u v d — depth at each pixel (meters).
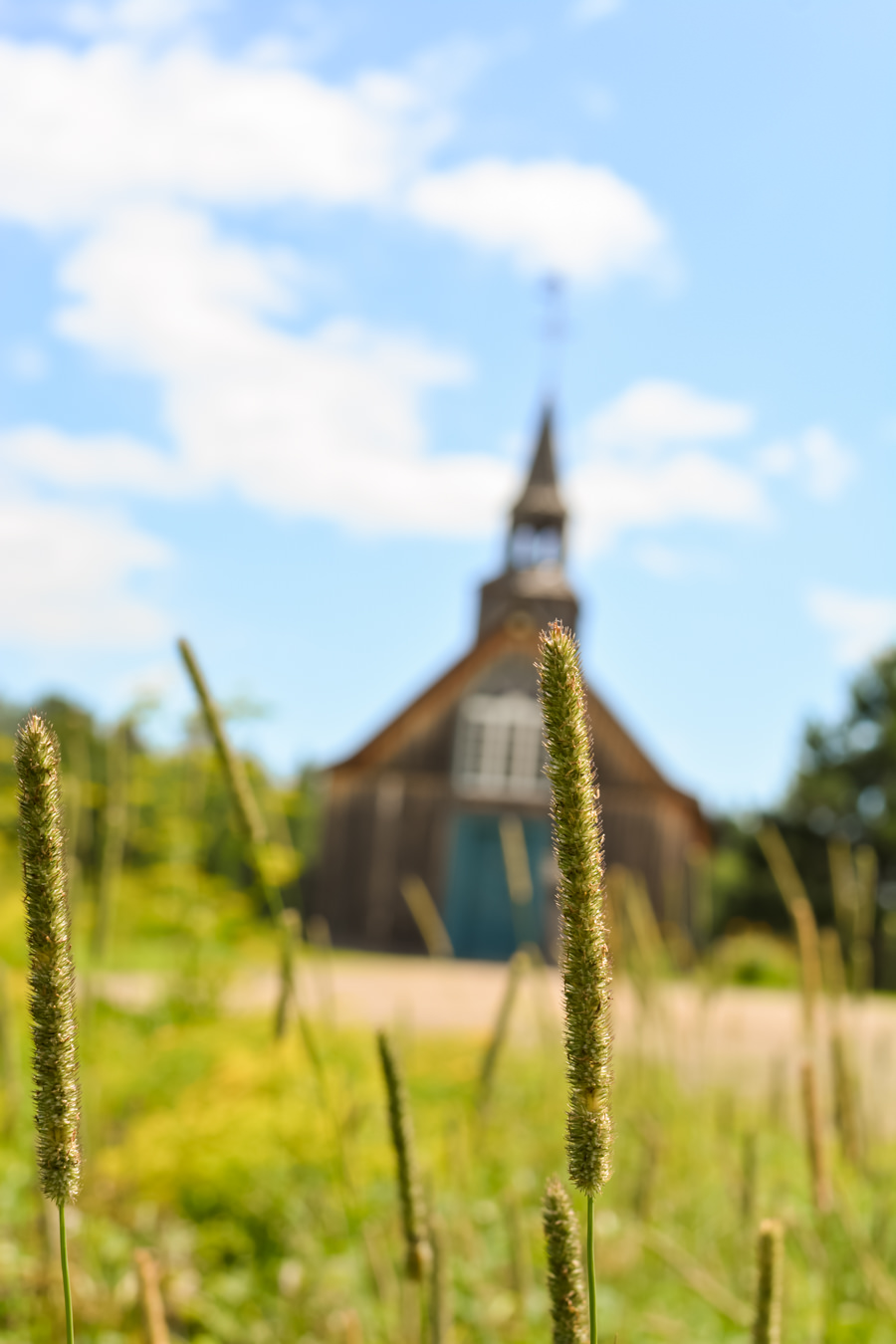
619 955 4.22
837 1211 3.22
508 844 4.40
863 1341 3.07
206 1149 4.27
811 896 36.06
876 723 37.94
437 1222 2.21
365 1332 3.20
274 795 4.62
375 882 27.36
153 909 7.16
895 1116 4.42
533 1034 5.93
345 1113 4.53
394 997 12.54
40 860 1.11
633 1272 3.57
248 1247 4.05
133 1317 3.22
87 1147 4.09
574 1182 1.10
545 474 32.53
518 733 27.72
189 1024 6.38
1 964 3.32
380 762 27.86
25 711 1.14
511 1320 3.36
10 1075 3.35
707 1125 4.49
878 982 13.64
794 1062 5.81
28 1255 3.51
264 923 7.67
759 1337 1.60
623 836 26.58
